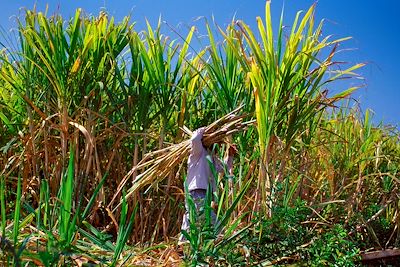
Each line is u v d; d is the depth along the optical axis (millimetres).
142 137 6777
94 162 6449
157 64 6543
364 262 5664
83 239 4859
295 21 5594
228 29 6191
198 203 5305
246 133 5887
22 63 6516
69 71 6340
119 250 3939
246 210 5684
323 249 4988
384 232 6434
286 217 5133
